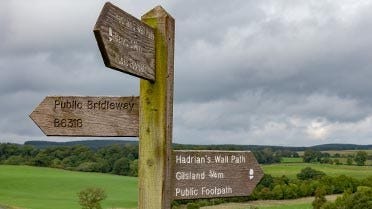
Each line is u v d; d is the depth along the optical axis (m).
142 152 2.17
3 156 46.78
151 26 2.16
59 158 45.22
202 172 2.32
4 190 33.62
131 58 1.95
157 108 2.16
